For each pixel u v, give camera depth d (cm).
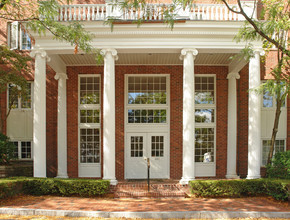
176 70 1456
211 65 1459
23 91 1329
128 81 1478
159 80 1480
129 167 1436
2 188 909
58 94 1428
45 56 1125
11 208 796
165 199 991
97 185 1023
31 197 984
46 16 951
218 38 1127
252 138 1104
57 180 1033
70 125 1450
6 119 1468
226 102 1456
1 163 1284
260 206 866
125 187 1100
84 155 1455
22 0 1312
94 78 1484
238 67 1323
